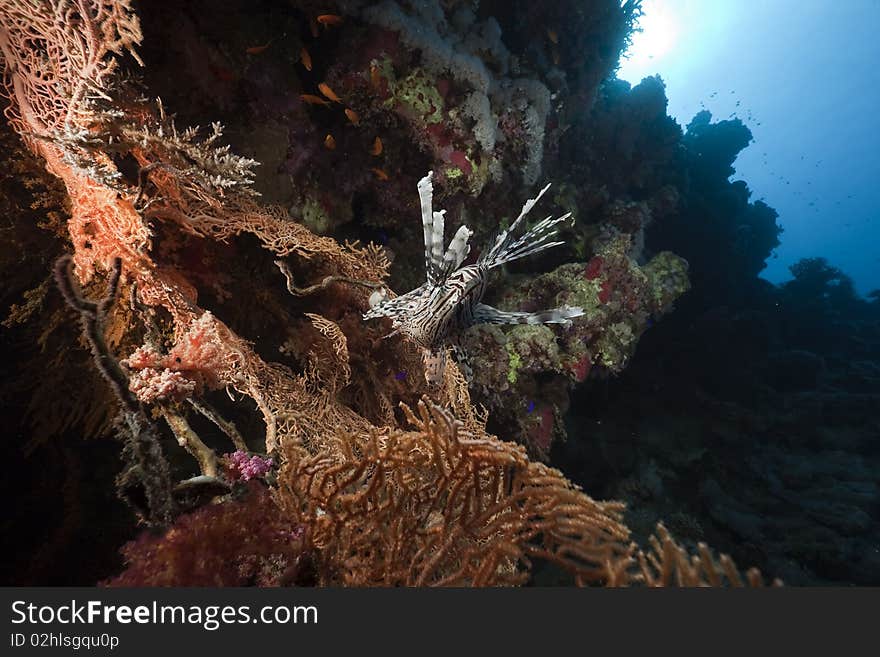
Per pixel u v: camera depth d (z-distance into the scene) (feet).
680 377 41.27
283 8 15.58
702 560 5.52
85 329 5.87
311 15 15.48
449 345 7.44
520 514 6.31
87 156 8.09
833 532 28.73
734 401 41.70
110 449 12.91
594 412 34.24
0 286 11.25
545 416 22.61
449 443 6.35
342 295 13.66
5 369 12.21
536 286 23.94
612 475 29.73
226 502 6.23
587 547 6.00
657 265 26.68
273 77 14.34
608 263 23.54
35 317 11.78
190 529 5.69
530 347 20.77
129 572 5.50
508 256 7.88
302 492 6.63
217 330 9.04
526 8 24.85
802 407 41.65
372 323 13.80
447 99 17.22
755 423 37.88
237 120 13.75
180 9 12.17
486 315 7.62
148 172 8.43
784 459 35.58
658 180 35.99
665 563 5.61
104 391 10.71
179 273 10.82
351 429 10.43
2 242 10.77
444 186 18.07
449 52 16.81
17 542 11.05
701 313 45.32
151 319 9.12
